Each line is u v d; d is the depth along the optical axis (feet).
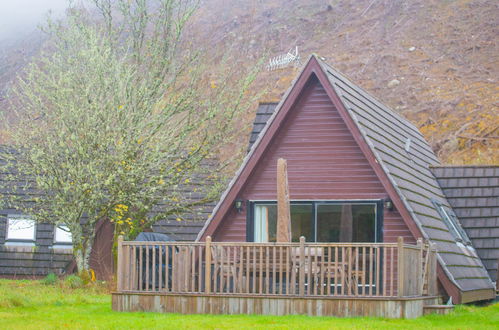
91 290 70.79
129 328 37.27
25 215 88.84
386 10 206.28
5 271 88.17
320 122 59.82
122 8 90.89
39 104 80.94
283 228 48.96
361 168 58.59
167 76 91.81
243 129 90.79
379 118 66.69
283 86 172.76
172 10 90.63
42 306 52.19
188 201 86.43
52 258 88.84
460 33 180.34
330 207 59.00
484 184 75.41
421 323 40.47
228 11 228.84
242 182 59.36
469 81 156.97
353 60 182.60
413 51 178.19
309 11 222.28
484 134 133.69
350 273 43.27
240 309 44.50
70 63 81.46
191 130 83.66
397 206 54.60
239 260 47.60
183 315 44.19
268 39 209.26
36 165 77.97
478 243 72.59
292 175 59.77
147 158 79.15
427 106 150.00
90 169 73.51
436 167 77.82
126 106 79.20
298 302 43.55
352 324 38.58
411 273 44.80
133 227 80.69
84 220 89.25
